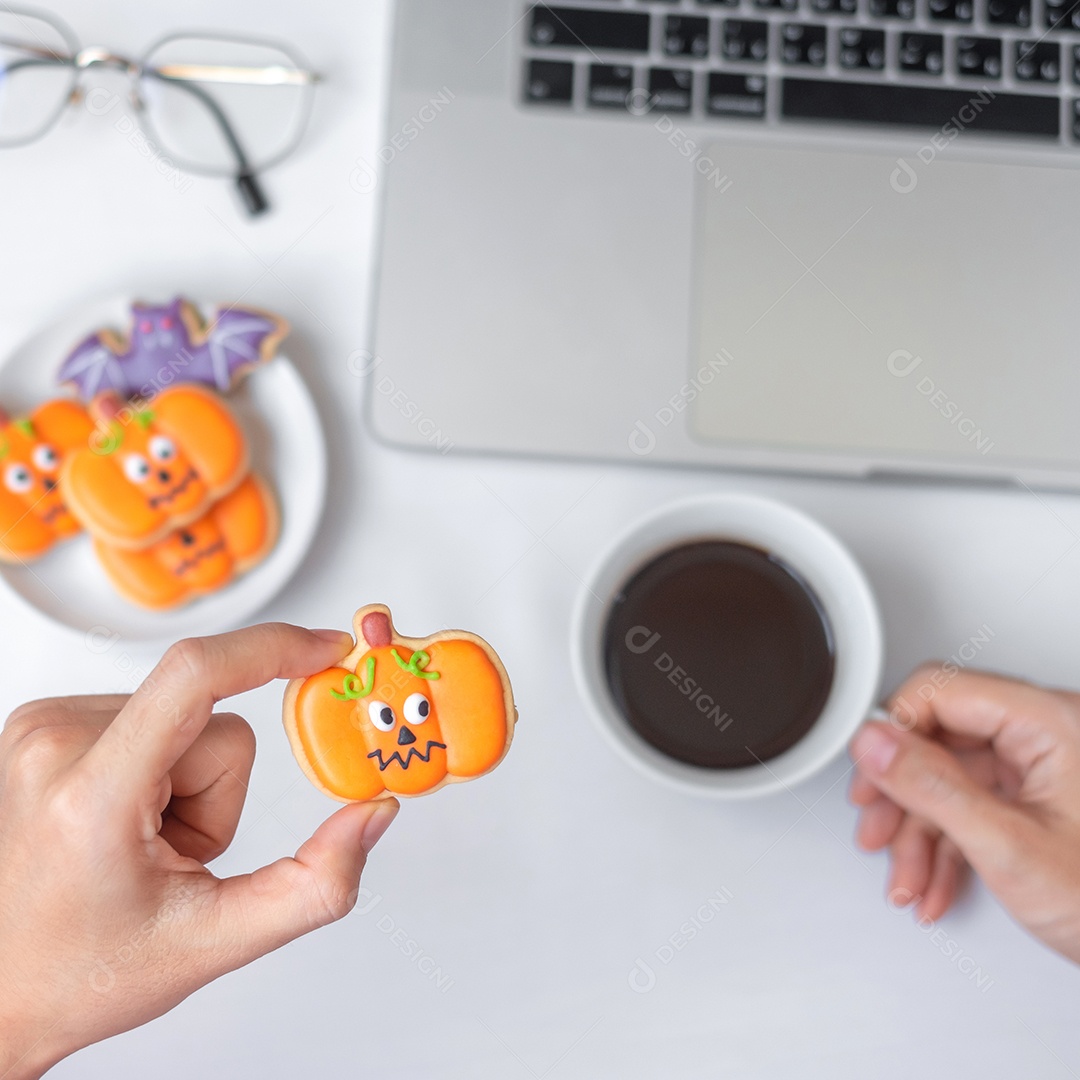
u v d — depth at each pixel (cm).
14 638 51
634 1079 50
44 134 54
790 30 52
